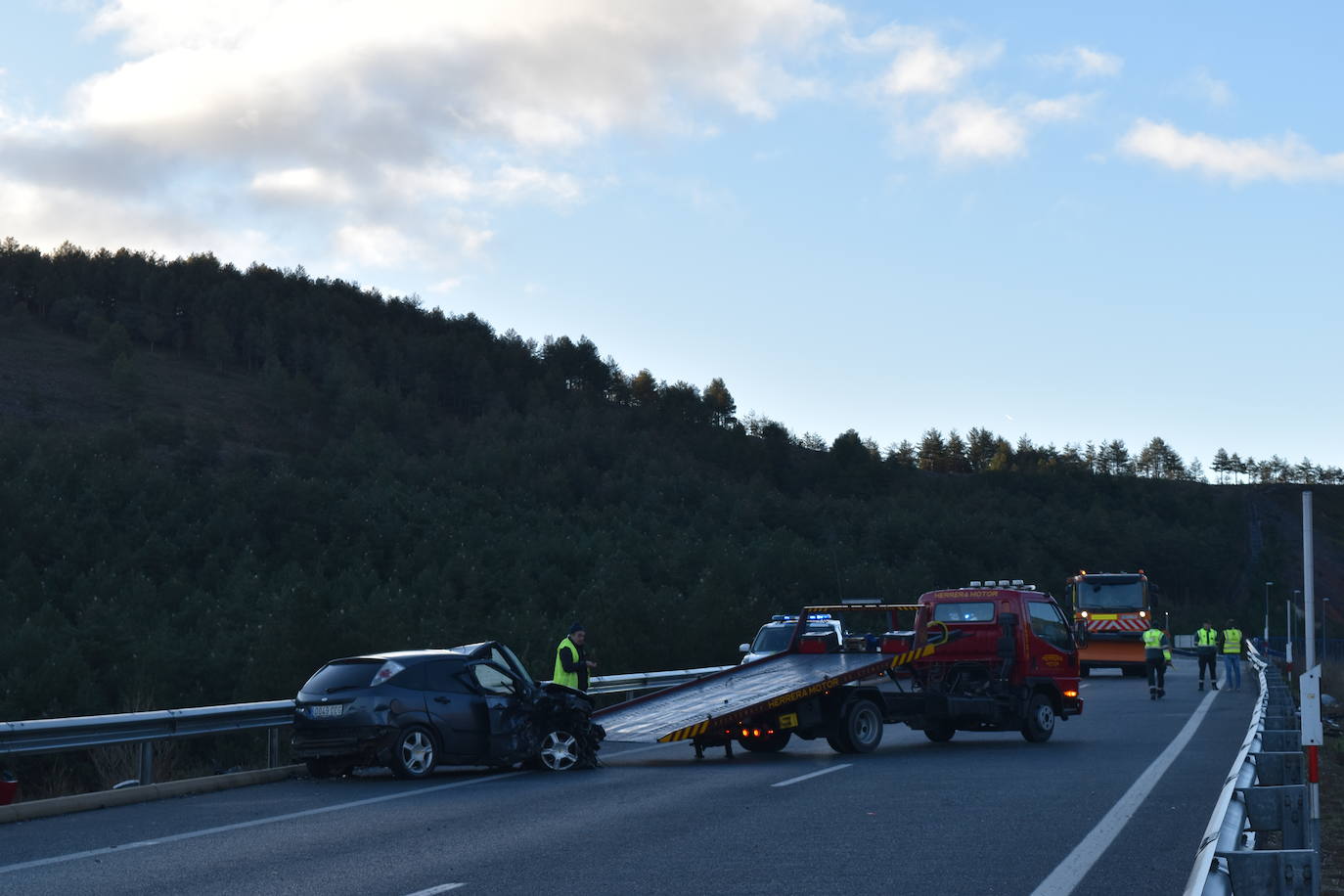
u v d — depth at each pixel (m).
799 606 84.62
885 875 8.23
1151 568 184.50
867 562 112.00
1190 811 11.25
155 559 110.00
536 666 33.00
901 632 20.97
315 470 166.62
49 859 9.46
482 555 100.44
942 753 17.61
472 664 15.93
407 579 101.00
